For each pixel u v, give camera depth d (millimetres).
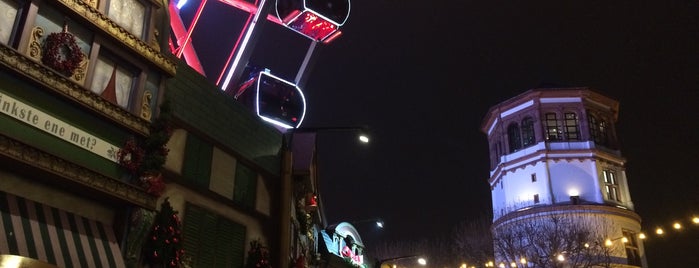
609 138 65938
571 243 53188
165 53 12531
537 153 63062
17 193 9141
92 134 10250
